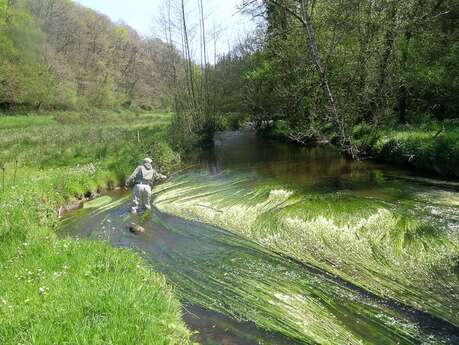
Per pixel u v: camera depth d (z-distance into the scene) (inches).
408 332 196.2
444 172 484.7
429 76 655.1
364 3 621.3
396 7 625.3
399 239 293.3
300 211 359.3
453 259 262.4
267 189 464.1
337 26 659.4
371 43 636.1
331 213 347.6
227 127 1380.4
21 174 533.6
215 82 1184.8
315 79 724.7
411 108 780.6
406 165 551.2
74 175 509.7
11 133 1019.9
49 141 820.0
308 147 832.3
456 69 650.2
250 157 768.3
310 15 709.3
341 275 255.6
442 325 200.2
